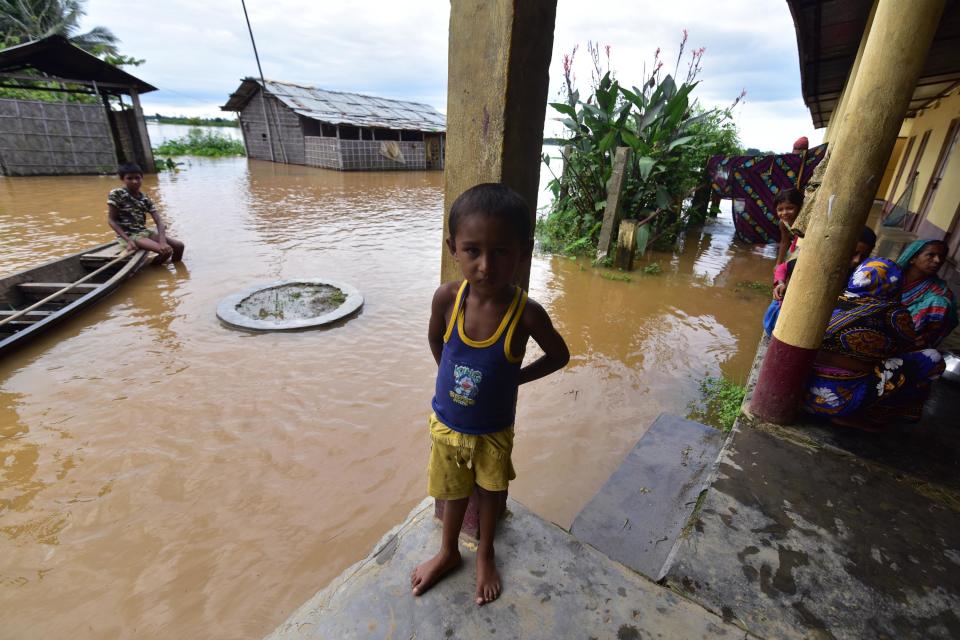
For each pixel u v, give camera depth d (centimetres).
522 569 165
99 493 286
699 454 294
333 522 271
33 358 439
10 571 237
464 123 159
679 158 848
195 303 582
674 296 664
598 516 242
